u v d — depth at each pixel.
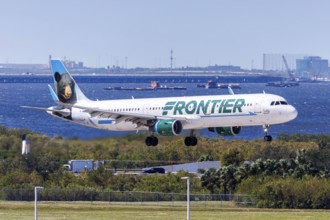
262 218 176.00
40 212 185.12
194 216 179.12
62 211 187.88
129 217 175.50
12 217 174.62
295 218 176.25
